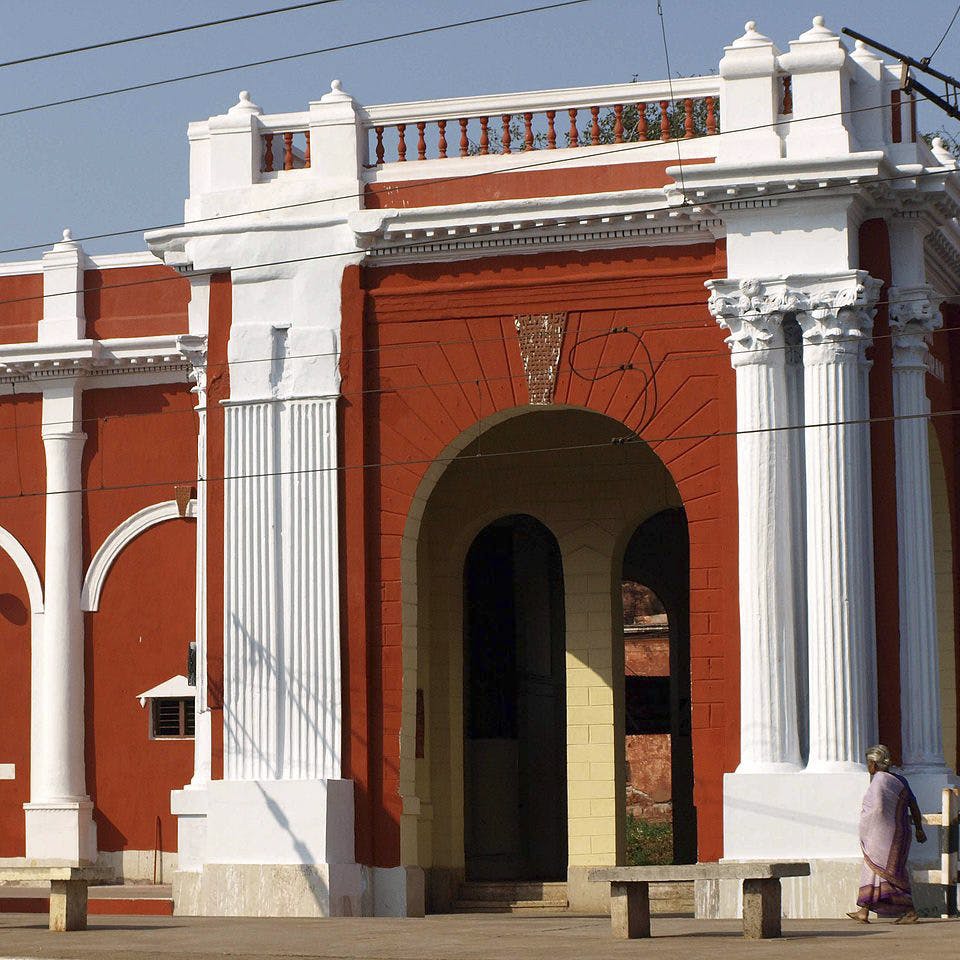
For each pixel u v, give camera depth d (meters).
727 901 19.59
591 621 24.78
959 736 23.28
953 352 23.61
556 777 27.86
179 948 15.77
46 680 27.25
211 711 22.09
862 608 19.97
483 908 24.16
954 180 21.20
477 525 25.42
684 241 21.16
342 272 22.14
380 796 21.56
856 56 21.17
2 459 27.95
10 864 26.97
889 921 18.02
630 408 21.16
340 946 15.80
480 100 22.09
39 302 27.83
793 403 20.38
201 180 23.11
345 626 21.81
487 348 21.73
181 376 27.31
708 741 20.34
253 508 22.19
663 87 21.55
